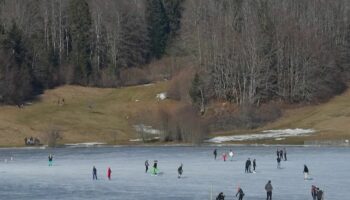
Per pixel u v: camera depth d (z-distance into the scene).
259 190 148.62
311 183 157.62
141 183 162.00
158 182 163.25
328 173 175.00
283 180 163.38
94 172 170.88
